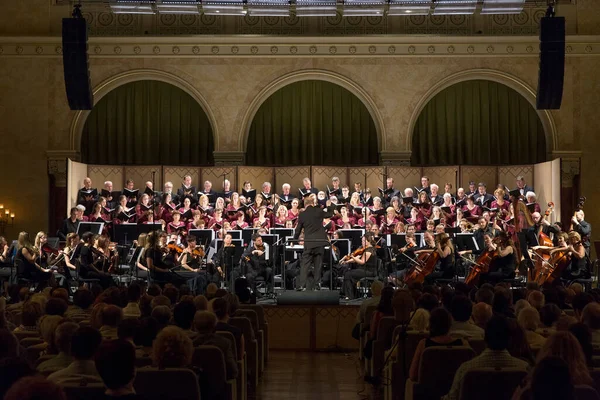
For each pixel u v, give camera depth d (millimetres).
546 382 2822
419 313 6227
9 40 18344
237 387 6344
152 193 16906
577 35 18266
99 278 12594
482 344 5445
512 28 18594
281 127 19375
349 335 10992
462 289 8195
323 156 19359
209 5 15719
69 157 18422
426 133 19297
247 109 18672
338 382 8406
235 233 14945
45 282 12797
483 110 19141
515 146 19109
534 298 6984
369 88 18641
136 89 19188
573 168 18312
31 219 18375
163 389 4336
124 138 19250
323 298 11102
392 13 16359
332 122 19312
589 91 18375
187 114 19266
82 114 18594
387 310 7719
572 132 18391
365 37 18531
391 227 16266
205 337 5508
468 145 19156
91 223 15438
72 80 13414
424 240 14234
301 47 18641
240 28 18781
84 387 3797
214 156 18672
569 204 18328
